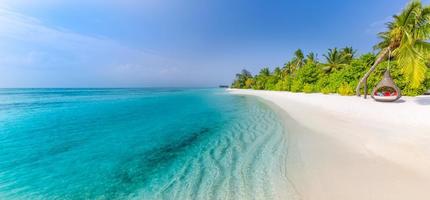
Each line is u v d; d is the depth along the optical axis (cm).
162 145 866
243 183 502
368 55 2306
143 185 529
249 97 3916
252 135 954
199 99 3662
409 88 1895
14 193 504
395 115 1038
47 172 620
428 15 1312
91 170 630
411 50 1327
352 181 468
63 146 873
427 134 731
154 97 4391
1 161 708
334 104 1620
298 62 5344
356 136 786
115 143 906
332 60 4109
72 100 3653
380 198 400
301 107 1758
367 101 1670
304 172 533
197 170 599
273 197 435
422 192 409
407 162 535
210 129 1141
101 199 473
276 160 627
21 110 2142
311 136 852
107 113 1867
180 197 460
